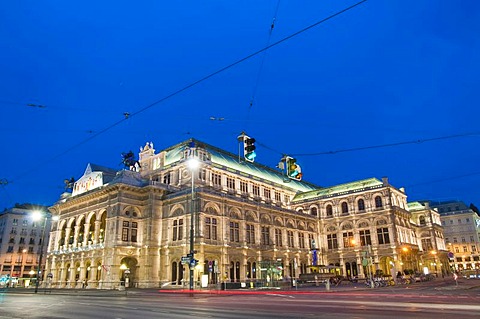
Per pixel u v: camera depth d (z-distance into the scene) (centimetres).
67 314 1850
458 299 2331
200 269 5472
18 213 11219
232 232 6288
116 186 6122
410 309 1727
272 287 5125
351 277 7481
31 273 10762
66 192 8200
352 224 8256
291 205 9238
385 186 7988
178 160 7256
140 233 6200
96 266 6178
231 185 7675
